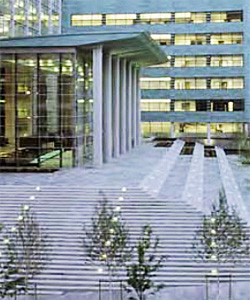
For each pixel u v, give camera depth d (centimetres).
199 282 2227
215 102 7925
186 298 2088
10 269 1984
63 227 2577
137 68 6169
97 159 4081
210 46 7875
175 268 2297
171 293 2131
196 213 2698
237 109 7881
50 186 3033
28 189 2984
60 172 3694
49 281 2228
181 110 7975
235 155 6272
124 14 7875
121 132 5103
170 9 7862
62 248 2417
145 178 3350
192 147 6162
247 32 7775
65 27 7875
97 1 7844
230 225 2139
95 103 4075
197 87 7938
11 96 4012
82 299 2098
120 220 2388
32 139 3997
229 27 7819
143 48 4584
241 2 7775
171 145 6100
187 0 7838
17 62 3991
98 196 2873
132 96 5891
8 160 3991
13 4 5038
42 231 2414
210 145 7231
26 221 2369
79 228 2564
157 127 8000
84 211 2744
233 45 7831
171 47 7912
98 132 4069
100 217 2078
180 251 2397
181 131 7988
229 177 4000
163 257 2145
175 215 2691
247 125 7844
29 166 3969
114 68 4819
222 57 7875
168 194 2978
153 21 7900
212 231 2059
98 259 2156
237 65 7850
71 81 3975
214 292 2138
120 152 5088
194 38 7894
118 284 2186
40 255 2155
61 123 3988
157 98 7994
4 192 2942
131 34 4006
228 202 2964
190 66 7919
